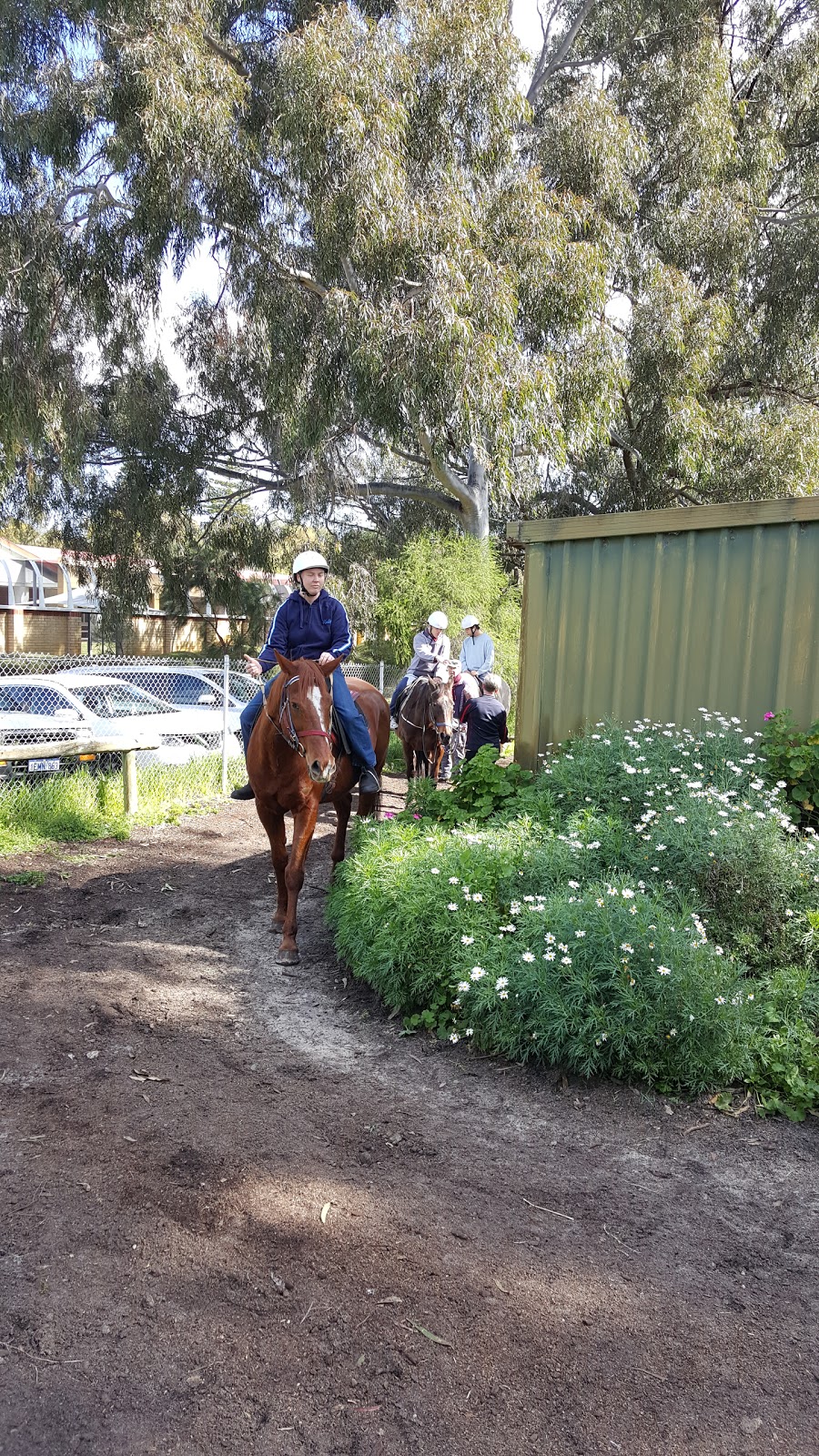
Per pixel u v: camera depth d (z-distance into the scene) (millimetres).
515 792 6684
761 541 5922
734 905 4828
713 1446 2385
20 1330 2711
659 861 5105
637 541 6566
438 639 11508
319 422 18141
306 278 18844
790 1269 3096
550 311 17516
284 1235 3164
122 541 25500
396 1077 4422
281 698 5695
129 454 25219
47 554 35250
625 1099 4199
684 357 20016
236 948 6230
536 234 17297
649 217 21391
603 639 6820
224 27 19219
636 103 21766
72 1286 2893
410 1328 2754
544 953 4438
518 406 16344
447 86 17281
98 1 17562
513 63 17531
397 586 20469
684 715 6391
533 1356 2660
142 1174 3486
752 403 23578
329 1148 3746
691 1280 3016
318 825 10203
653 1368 2633
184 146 16719
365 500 27859
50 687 10078
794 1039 4316
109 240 18812
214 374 25016
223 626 36250
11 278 18656
